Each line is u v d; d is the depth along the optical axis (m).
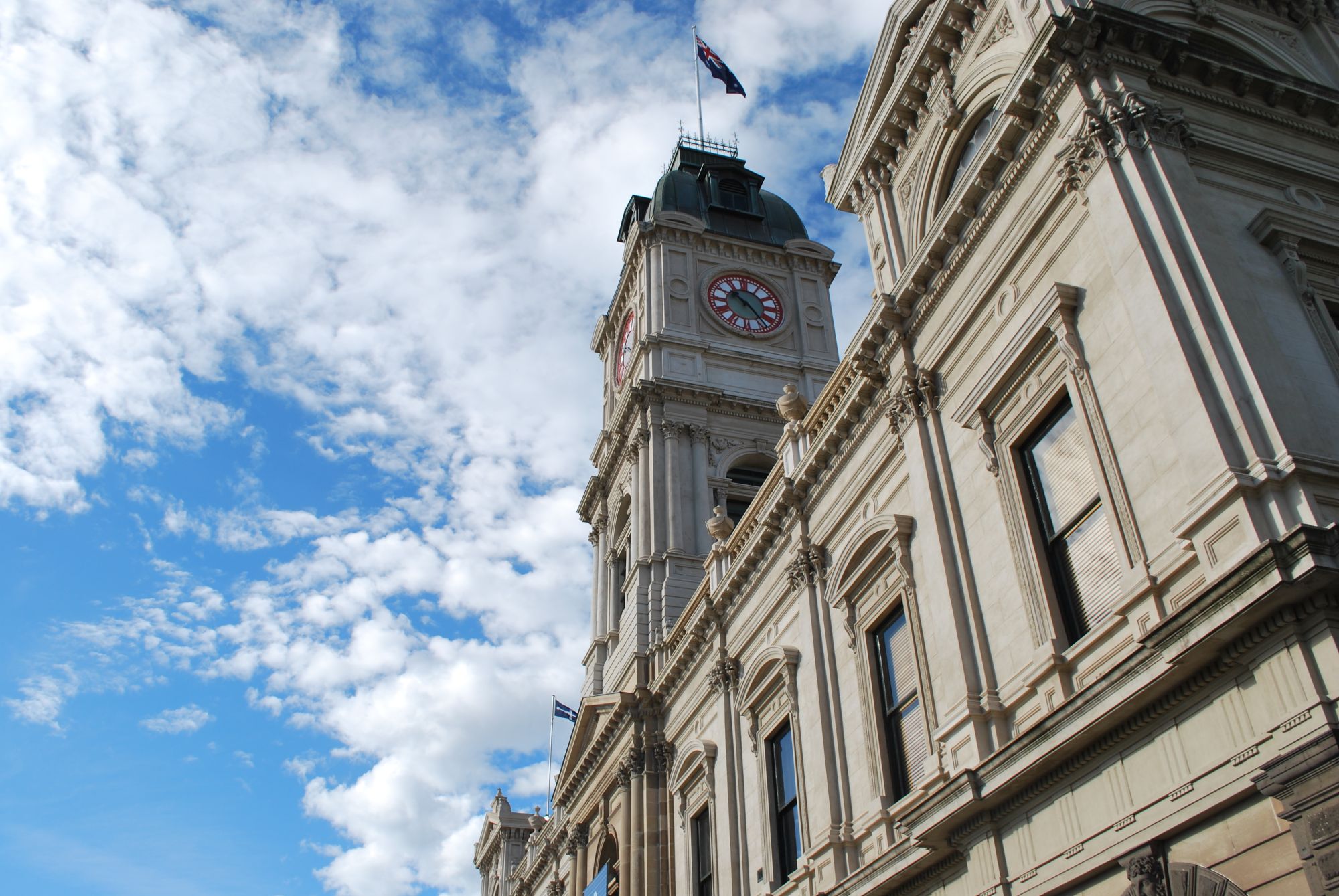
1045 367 19.52
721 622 34.34
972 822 18.81
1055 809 17.12
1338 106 20.03
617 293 58.69
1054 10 20.67
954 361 22.67
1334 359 16.16
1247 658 13.90
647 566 44.81
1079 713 16.25
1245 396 15.12
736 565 33.03
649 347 50.59
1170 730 15.10
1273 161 18.80
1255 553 13.21
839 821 25.08
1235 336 15.48
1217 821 14.26
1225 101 19.44
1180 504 15.69
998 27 23.20
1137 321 16.78
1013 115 20.61
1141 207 17.39
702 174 60.09
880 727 24.33
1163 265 16.73
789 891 26.67
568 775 46.75
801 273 56.31
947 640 21.02
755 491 48.34
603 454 54.62
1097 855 16.08
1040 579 18.83
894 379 24.62
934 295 23.45
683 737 36.81
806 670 27.92
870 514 26.03
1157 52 19.38
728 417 49.69
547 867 53.09
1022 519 19.50
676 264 54.09
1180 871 14.62
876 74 26.98
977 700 19.72
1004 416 20.58
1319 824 12.45
